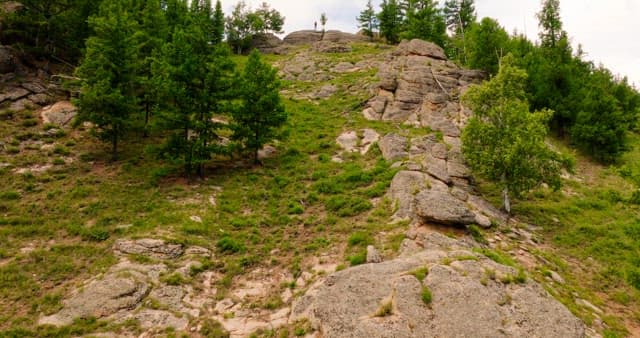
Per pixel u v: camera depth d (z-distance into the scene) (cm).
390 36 7188
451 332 1030
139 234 1669
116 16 2623
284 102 3969
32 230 1694
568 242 1984
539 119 2198
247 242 1767
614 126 3366
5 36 3281
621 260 1828
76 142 2573
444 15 7356
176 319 1246
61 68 3431
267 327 1225
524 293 1189
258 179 2422
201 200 2083
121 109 2367
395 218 1809
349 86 4394
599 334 1233
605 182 2889
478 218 1902
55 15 3331
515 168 2117
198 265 1520
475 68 4491
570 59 4256
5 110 2630
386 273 1245
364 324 1049
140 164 2438
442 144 2728
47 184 2083
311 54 6206
